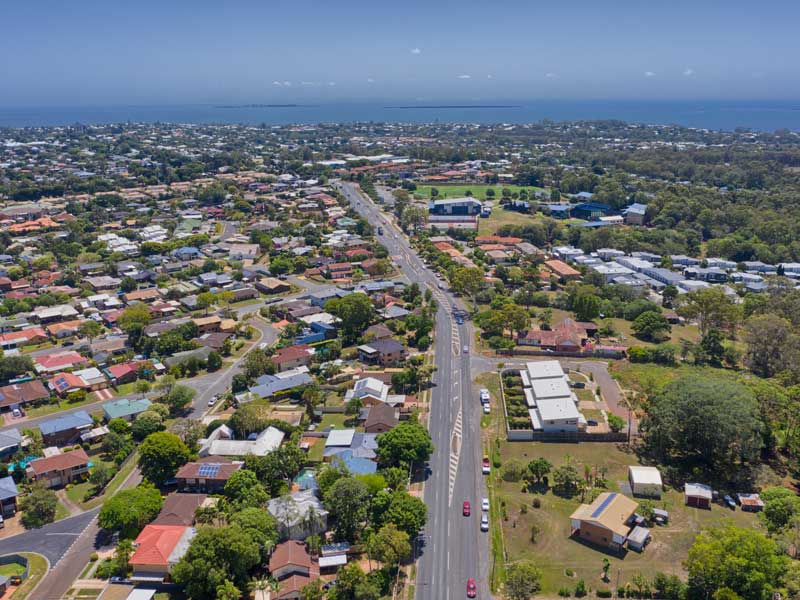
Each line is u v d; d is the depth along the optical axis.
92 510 130.38
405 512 115.69
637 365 197.62
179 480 135.38
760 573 97.81
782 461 147.75
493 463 145.38
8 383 186.50
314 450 149.62
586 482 137.00
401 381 180.00
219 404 173.38
